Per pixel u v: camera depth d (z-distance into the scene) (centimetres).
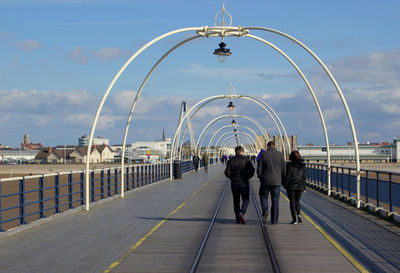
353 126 1605
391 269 691
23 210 1104
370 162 12288
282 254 802
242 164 1167
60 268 714
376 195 1380
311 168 2773
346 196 1747
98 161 16175
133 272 688
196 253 818
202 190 2348
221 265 729
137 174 2462
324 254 800
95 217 1306
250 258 779
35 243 917
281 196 1975
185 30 1695
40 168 11269
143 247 873
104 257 789
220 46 1802
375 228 1084
